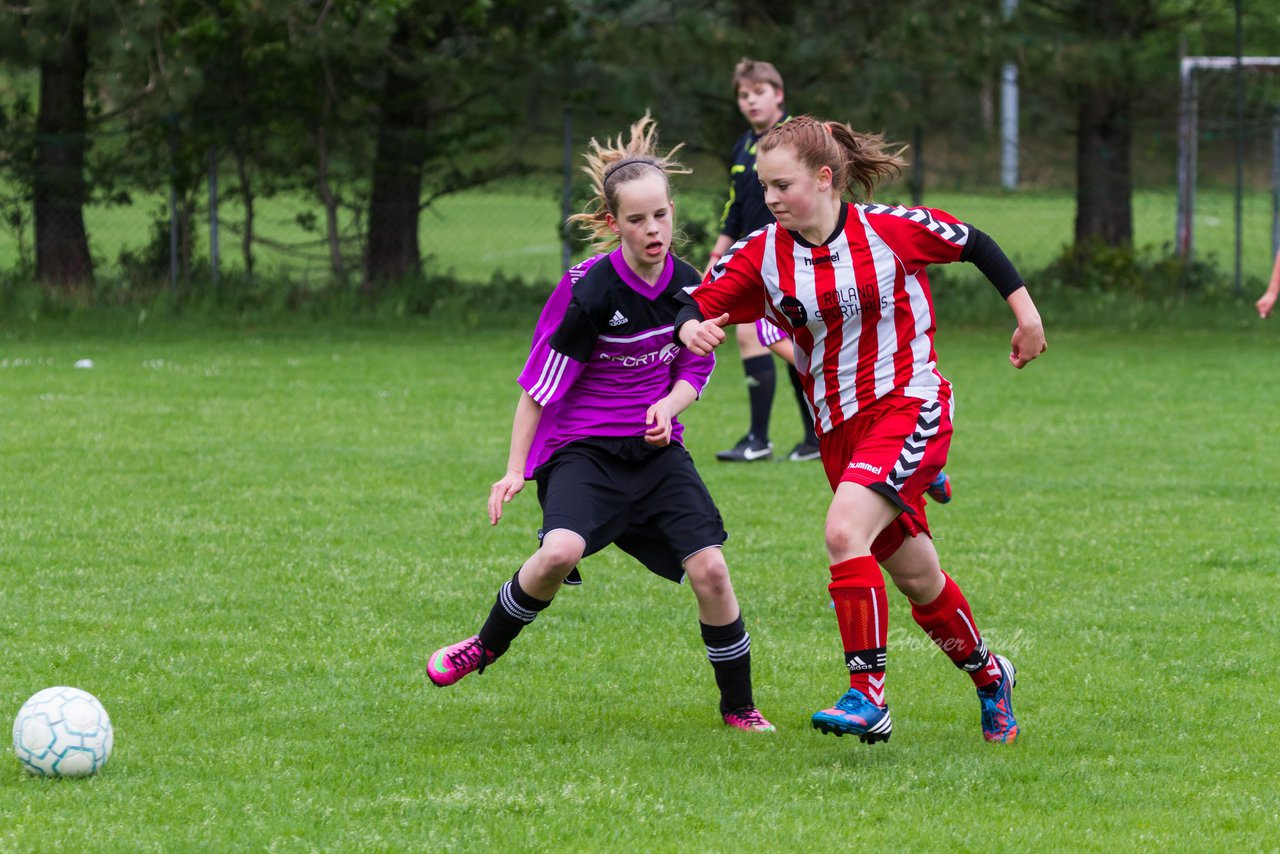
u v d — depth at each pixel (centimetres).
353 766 1023
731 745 1086
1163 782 1005
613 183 1102
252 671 1272
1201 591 1596
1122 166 5138
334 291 4759
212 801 943
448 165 4875
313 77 4572
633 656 1344
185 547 1745
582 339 1125
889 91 4634
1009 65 4634
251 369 3584
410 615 1470
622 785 981
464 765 1029
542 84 4772
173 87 4059
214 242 4703
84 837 875
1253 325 4662
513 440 1137
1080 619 1477
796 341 1091
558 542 1083
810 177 1034
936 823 916
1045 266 5319
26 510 1933
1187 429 2825
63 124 4616
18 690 1195
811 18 4822
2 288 4500
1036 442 2670
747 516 1997
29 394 3073
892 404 1055
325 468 2295
